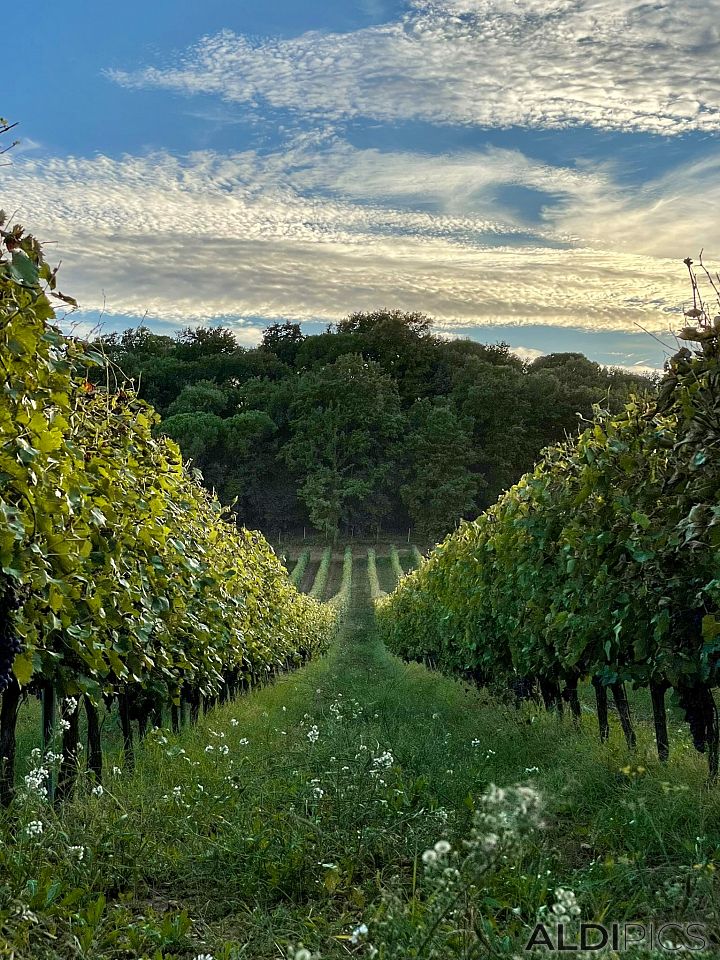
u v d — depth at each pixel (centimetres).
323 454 9475
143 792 595
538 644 1016
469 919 348
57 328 532
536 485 975
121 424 808
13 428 502
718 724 688
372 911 395
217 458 9562
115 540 684
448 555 1627
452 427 9375
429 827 514
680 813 516
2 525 476
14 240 470
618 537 727
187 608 972
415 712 1213
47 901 411
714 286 577
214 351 12262
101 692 686
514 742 867
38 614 534
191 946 390
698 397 580
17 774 674
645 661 736
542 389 9606
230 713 1247
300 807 554
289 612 2194
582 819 570
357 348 11812
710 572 634
